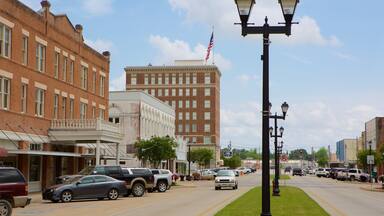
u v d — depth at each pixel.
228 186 51.91
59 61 47.31
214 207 27.83
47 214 23.95
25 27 40.78
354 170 81.19
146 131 79.25
